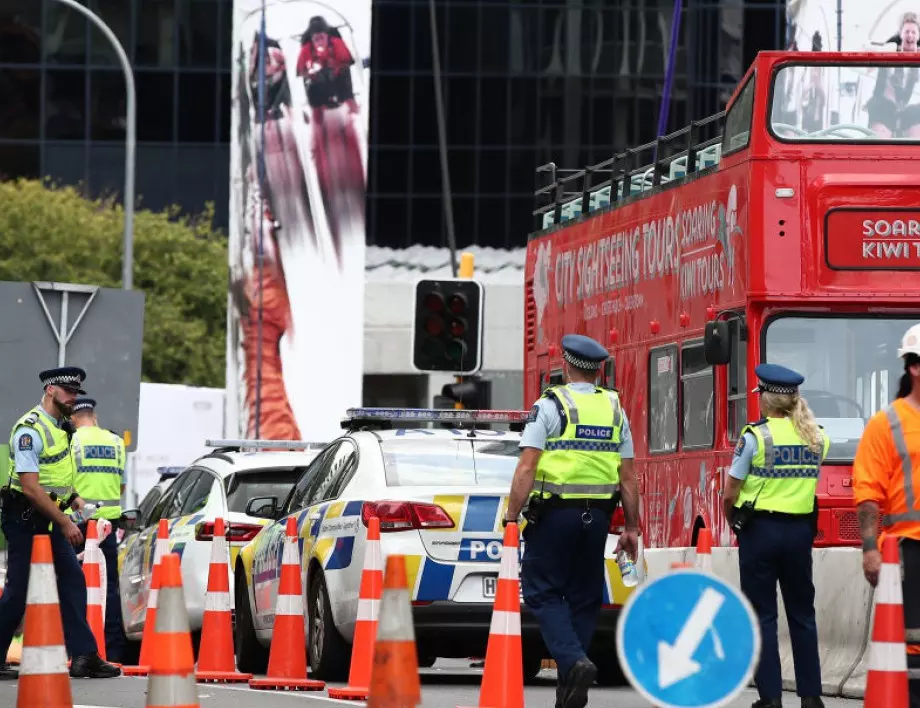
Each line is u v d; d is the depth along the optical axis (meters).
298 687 43.19
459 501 43.78
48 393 45.84
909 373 29.80
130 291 86.50
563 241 71.31
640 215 62.66
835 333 52.53
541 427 35.97
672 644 21.25
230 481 56.59
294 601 43.97
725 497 37.53
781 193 52.53
